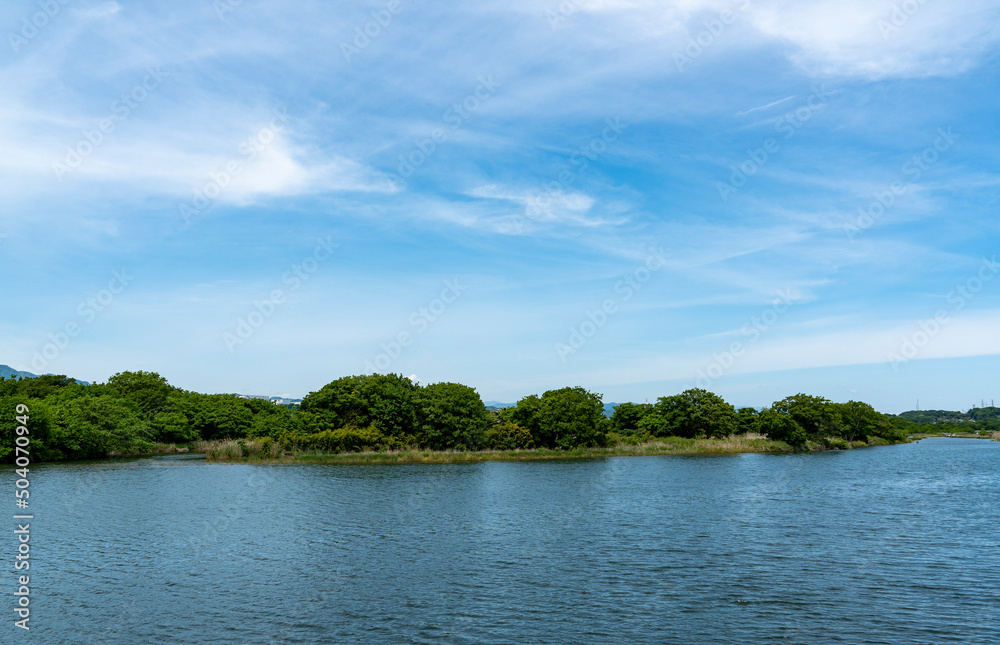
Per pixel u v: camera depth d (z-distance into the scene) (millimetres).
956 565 32812
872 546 37125
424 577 30516
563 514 47906
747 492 61312
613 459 102875
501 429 112750
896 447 162875
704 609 25938
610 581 29844
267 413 141375
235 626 23969
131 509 49375
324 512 48406
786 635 23125
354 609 25875
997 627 23891
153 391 142250
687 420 138250
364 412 112375
